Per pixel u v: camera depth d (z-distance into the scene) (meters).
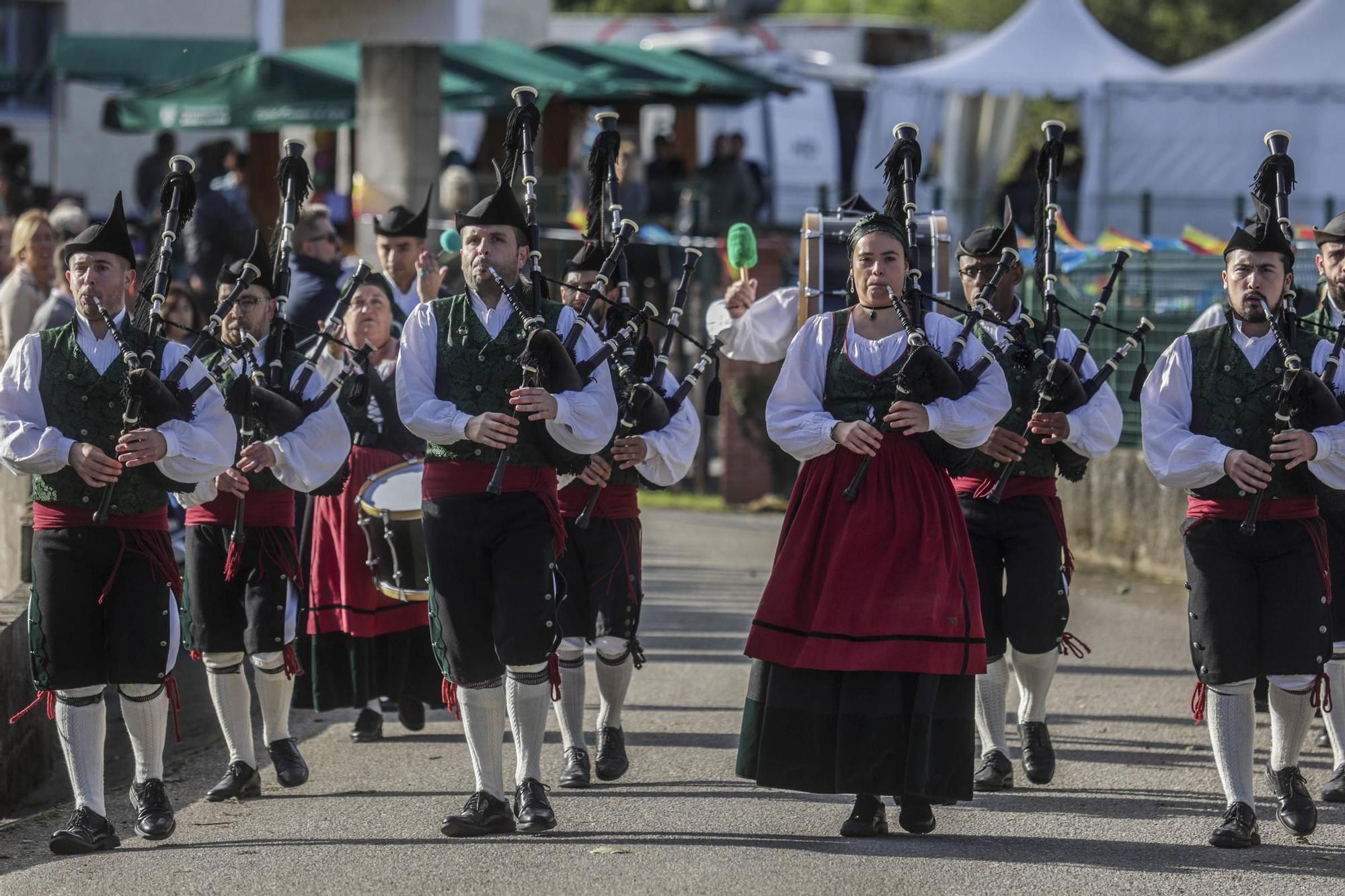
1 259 31.80
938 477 16.73
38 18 58.31
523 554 16.75
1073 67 61.22
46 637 16.55
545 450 16.75
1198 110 55.19
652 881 15.30
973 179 61.41
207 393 17.08
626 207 47.00
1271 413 16.95
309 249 25.83
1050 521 19.20
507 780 19.64
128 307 17.47
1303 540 16.98
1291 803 17.09
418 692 21.72
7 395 16.45
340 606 21.19
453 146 49.31
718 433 47.41
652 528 40.91
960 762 16.44
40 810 18.92
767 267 44.47
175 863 16.08
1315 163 54.69
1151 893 15.06
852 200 22.03
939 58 76.94
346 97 42.19
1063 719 22.67
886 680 16.33
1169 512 34.19
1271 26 59.88
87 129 58.69
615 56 48.62
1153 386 17.36
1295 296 18.19
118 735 22.66
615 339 17.61
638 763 20.28
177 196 17.55
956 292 37.91
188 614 19.12
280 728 19.52
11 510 25.31
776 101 63.84
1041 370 19.05
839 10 140.62
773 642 16.70
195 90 43.25
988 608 19.03
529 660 16.70
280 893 15.02
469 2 63.88
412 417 16.73
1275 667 16.81
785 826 17.36
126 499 16.61
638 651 19.92
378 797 18.80
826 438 16.41
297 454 18.50
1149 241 34.31
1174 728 22.11
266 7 59.34
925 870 15.70
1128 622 29.55
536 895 14.88
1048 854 16.33
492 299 17.06
